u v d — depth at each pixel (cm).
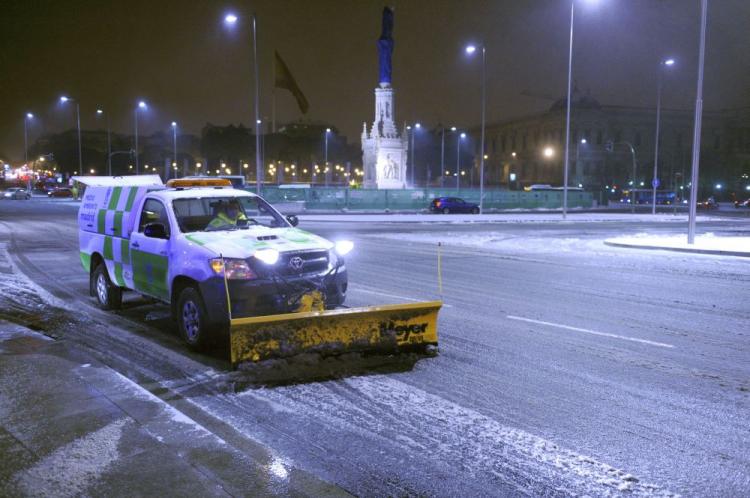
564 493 401
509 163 13300
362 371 661
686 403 570
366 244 2350
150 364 686
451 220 4288
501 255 1952
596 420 526
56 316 944
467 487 408
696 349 768
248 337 642
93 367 625
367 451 461
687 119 11475
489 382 627
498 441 481
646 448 470
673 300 1134
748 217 5528
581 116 11025
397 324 699
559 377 646
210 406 554
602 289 1262
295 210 5403
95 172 16850
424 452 461
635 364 698
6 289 1197
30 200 7400
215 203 873
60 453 425
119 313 967
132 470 401
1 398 531
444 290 1237
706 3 2117
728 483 415
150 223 832
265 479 401
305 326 660
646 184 11006
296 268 719
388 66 6438
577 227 3634
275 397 579
